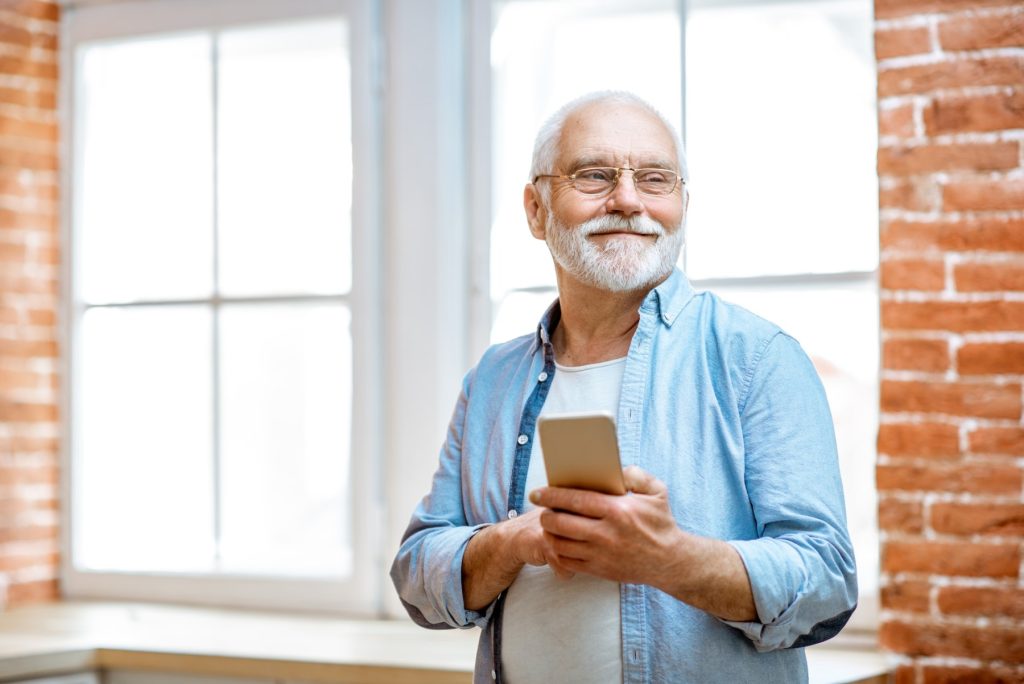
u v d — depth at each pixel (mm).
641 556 1542
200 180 3564
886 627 2705
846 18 2980
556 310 1972
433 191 3248
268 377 4832
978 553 2639
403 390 3275
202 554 3609
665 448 1744
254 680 2785
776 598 1590
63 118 3670
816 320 2986
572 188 1830
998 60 2654
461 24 3277
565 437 1506
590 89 3178
